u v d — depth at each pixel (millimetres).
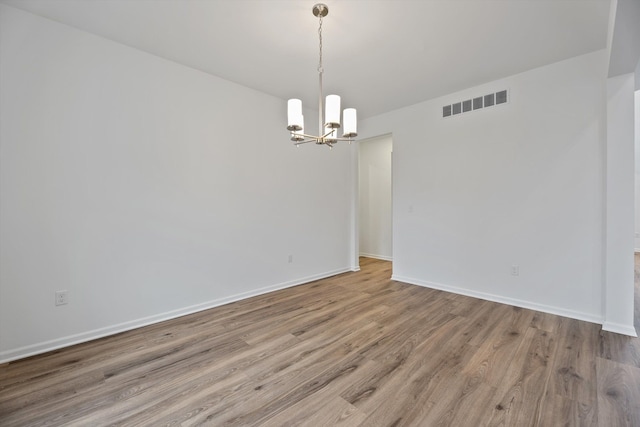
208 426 1460
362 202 6316
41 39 2195
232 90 3322
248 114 3477
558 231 2895
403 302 3293
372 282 4168
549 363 1999
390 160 5805
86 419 1510
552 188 2920
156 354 2166
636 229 6258
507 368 1947
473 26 2283
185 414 1544
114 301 2539
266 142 3668
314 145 4285
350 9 2080
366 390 1737
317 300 3383
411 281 4102
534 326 2611
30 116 2152
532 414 1528
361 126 4684
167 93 2830
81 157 2367
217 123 3199
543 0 1979
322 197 4414
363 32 2367
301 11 2111
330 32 2373
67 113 2303
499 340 2350
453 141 3623
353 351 2193
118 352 2199
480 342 2316
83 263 2387
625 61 2201
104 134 2477
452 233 3660
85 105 2383
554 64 2881
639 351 2141
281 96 3746
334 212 4617
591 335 2418
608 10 2082
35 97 2172
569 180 2824
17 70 2107
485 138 3355
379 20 2205
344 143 4773
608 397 1647
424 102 3895
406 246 4152
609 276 2500
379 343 2316
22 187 2129
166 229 2840
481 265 3418
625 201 2424
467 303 3244
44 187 2211
